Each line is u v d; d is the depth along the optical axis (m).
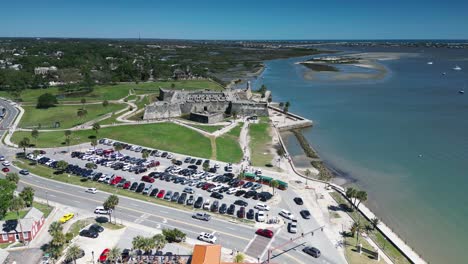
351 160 161.38
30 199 105.44
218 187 122.88
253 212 106.62
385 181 138.75
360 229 98.44
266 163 151.50
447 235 101.88
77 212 105.94
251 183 127.56
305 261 85.44
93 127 182.75
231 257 85.81
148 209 108.81
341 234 97.56
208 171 139.62
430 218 111.06
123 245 89.62
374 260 86.94
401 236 100.62
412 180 139.12
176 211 107.94
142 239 83.31
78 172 134.62
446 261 90.44
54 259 83.50
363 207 113.06
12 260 83.50
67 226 97.56
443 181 137.88
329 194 121.75
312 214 107.56
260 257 86.50
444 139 187.50
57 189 121.56
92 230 94.25
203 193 120.50
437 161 158.00
